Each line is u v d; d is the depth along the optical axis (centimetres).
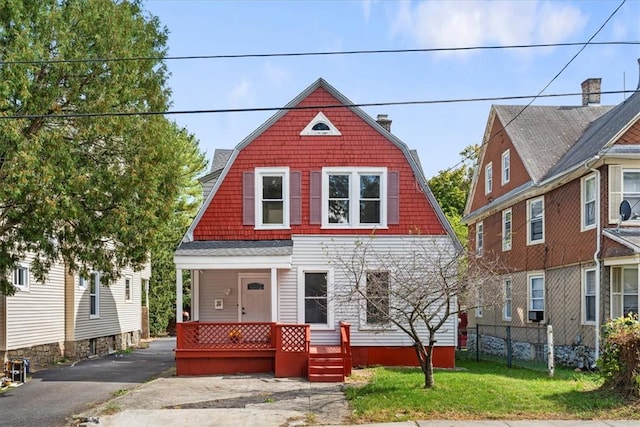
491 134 2833
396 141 1909
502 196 2627
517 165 2434
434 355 1864
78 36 1451
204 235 1888
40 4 1382
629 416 1097
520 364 2048
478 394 1227
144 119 1578
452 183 4556
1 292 1650
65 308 2308
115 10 1516
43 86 1406
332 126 1916
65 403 1310
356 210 1889
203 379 1603
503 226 2630
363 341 1855
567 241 2017
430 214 1886
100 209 1523
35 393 1441
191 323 1742
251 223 1891
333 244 1880
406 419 1099
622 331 1236
